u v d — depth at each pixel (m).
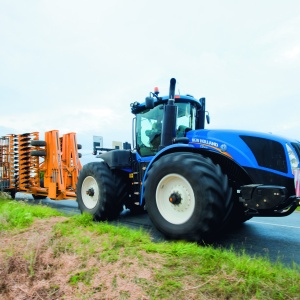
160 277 1.99
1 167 7.36
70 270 2.20
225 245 3.27
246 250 3.06
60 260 2.36
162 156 3.44
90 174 4.71
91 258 2.35
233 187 3.32
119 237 2.83
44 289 2.00
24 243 2.74
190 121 4.49
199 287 1.85
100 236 2.93
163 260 2.27
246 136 3.29
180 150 3.46
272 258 2.77
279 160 3.09
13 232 3.13
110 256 2.36
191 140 3.66
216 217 2.84
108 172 4.58
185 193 3.08
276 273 2.04
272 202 2.73
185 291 1.81
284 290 1.79
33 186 6.80
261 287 1.83
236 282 1.88
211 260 2.25
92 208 4.64
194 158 3.08
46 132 6.29
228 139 3.35
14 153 7.17
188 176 2.96
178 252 2.43
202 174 2.90
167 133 3.83
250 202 2.87
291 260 2.71
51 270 2.23
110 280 2.00
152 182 3.34
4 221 3.46
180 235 2.96
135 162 4.67
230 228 4.30
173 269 2.11
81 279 2.06
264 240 3.52
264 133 3.31
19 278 2.16
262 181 3.11
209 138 3.47
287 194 2.93
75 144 6.18
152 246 2.57
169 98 3.88
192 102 4.54
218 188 2.86
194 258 2.30
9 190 7.27
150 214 3.33
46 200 7.77
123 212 5.60
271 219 5.20
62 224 3.42
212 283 1.88
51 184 5.97
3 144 7.39
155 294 1.79
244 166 3.19
